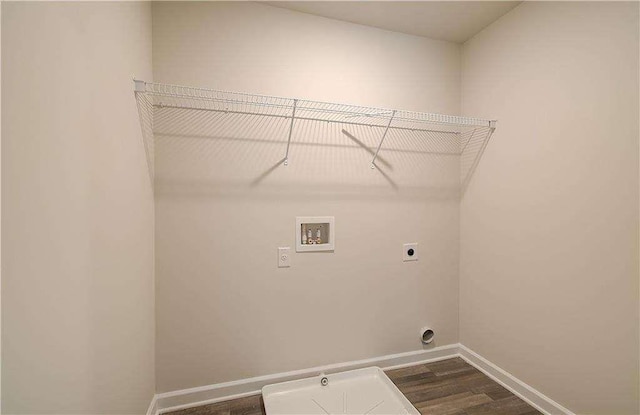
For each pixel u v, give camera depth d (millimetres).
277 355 1691
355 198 1827
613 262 1206
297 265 1716
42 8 630
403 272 1953
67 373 721
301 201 1710
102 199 910
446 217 2049
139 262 1258
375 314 1894
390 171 1904
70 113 737
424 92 1971
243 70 1585
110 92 971
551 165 1450
